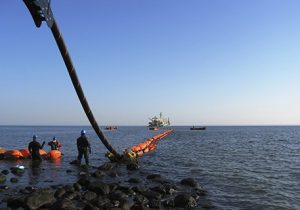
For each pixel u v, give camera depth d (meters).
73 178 17.16
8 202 11.42
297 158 31.30
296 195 15.07
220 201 13.43
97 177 17.62
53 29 10.08
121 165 23.09
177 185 15.84
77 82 13.13
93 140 61.34
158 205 12.01
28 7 8.75
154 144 45.03
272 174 20.97
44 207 11.15
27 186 14.57
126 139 70.19
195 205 12.48
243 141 62.75
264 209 12.55
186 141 61.12
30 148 23.77
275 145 51.41
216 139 70.31
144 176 18.50
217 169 22.56
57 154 25.67
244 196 14.47
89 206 10.85
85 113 16.42
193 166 23.92
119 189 13.88
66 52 11.35
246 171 21.95
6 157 24.31
